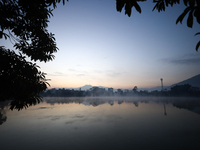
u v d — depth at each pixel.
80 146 5.91
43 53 3.76
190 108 20.27
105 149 5.58
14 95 2.52
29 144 6.15
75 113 15.66
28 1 2.89
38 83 2.85
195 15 1.50
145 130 8.42
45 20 3.68
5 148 5.68
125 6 1.64
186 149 5.57
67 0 2.71
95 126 9.46
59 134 7.65
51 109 19.86
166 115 14.03
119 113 15.59
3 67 2.37
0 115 14.35
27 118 12.52
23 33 3.55
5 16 3.04
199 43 1.50
